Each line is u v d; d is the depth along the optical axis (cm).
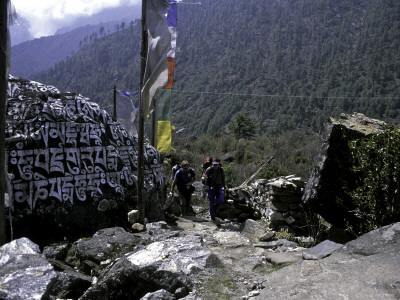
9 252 353
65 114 734
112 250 545
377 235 396
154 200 857
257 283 373
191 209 1057
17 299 279
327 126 597
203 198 1274
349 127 575
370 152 516
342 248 397
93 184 720
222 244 584
